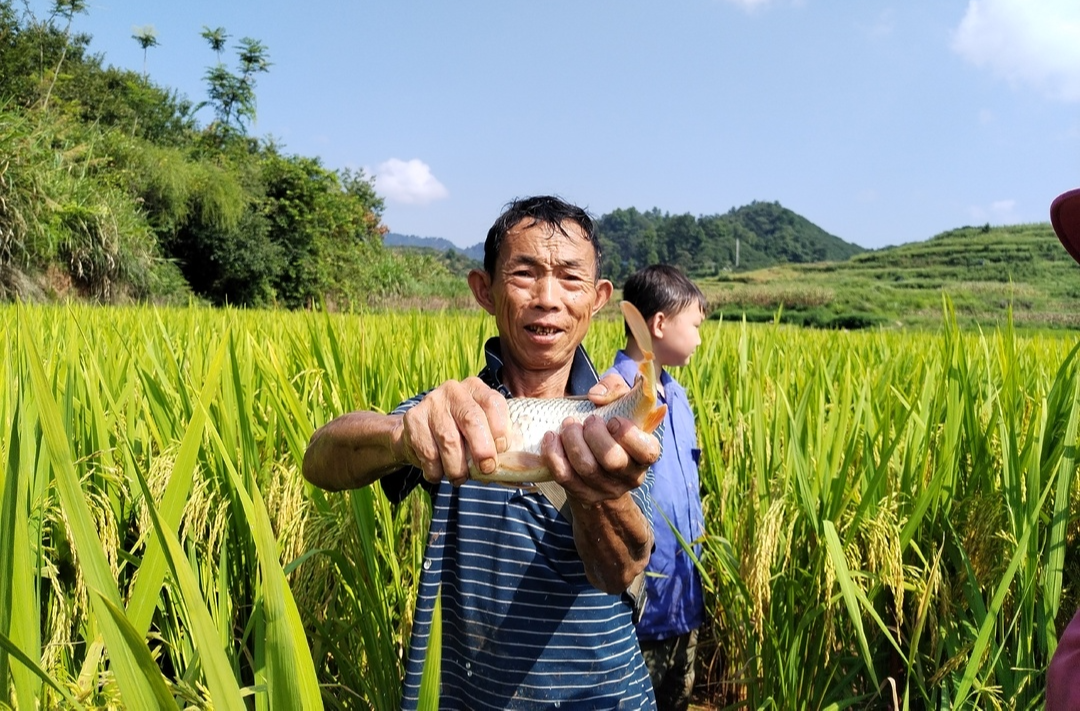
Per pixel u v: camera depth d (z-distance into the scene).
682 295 4.05
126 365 4.22
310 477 2.35
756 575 3.33
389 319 9.67
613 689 2.32
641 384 1.58
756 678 3.65
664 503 3.63
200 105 48.66
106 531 2.87
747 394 4.77
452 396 1.63
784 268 113.62
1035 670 3.03
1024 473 3.42
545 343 2.30
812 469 3.86
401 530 3.90
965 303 66.69
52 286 20.23
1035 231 105.00
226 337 1.98
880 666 3.74
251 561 3.30
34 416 2.53
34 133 20.41
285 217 38.16
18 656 1.53
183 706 2.28
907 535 3.13
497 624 2.29
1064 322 58.78
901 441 4.07
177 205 33.12
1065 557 3.70
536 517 2.30
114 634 1.30
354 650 3.46
